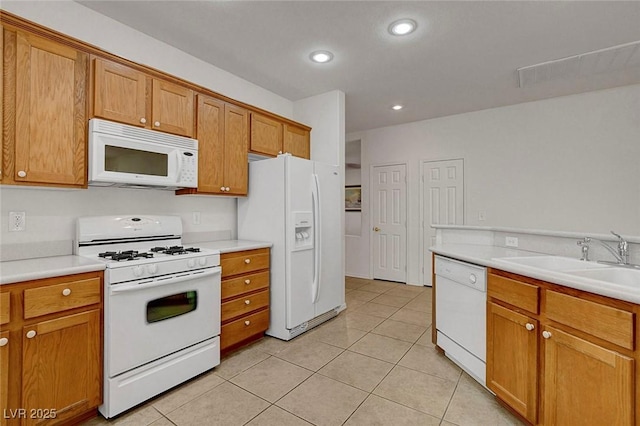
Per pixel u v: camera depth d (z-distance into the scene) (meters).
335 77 3.22
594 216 3.63
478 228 2.75
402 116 4.56
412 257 4.91
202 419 1.73
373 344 2.72
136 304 1.81
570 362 1.36
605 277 1.63
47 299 1.52
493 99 3.87
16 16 1.62
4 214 1.82
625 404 1.15
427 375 2.20
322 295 3.16
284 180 2.80
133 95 2.11
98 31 2.18
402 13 2.17
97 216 2.17
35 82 1.71
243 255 2.59
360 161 5.62
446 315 2.39
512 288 1.70
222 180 2.71
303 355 2.51
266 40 2.53
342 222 3.54
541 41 2.53
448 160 4.57
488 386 1.88
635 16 2.18
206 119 2.58
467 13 2.17
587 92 3.64
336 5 2.10
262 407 1.83
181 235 2.64
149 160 2.17
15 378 1.42
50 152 1.76
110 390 1.69
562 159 3.80
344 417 1.75
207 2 2.07
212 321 2.25
